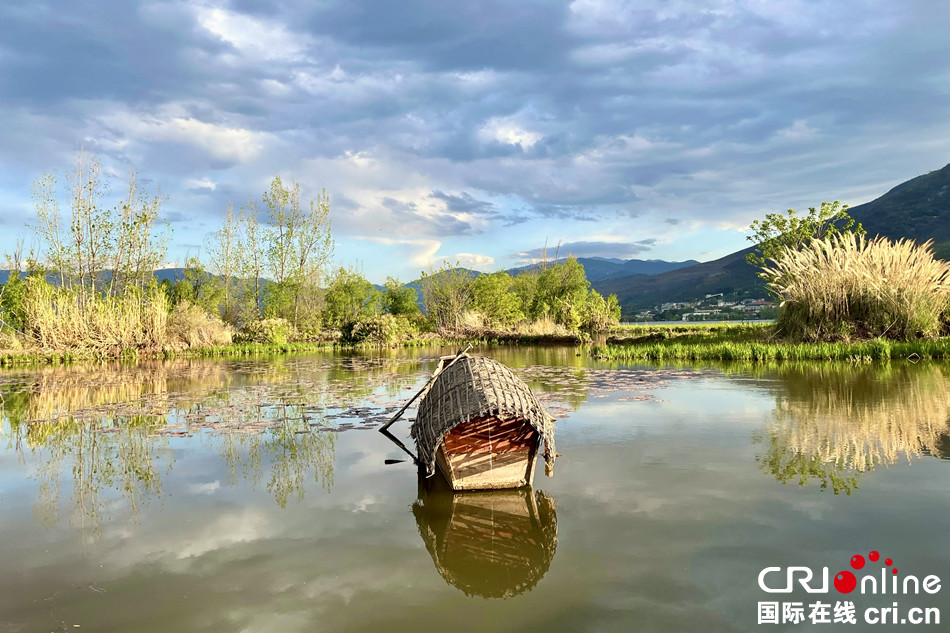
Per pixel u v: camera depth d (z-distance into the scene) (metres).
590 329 34.44
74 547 4.24
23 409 10.72
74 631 3.06
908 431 7.17
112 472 6.29
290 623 3.10
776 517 4.43
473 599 3.33
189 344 27.77
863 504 4.66
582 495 5.12
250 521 4.71
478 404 5.47
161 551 4.12
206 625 3.10
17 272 29.72
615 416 8.69
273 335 31.08
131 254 30.22
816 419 8.04
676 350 19.38
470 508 4.91
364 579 3.62
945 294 18.67
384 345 31.84
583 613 3.14
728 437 7.12
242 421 9.09
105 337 24.50
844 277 19.08
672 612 3.12
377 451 7.06
